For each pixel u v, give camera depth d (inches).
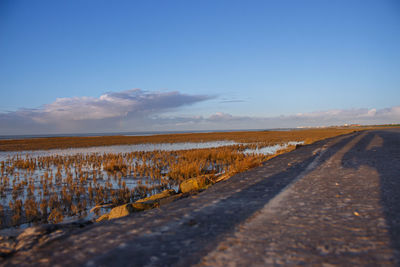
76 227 161.9
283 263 99.7
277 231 135.8
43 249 119.4
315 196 214.7
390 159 450.9
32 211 335.3
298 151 751.7
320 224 144.9
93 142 2428.6
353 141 1079.6
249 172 397.1
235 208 186.4
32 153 1428.4
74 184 514.3
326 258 103.4
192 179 386.0
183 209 191.6
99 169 735.7
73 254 112.5
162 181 543.2
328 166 401.7
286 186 262.4
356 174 318.3
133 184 541.3
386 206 176.2
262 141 2105.1
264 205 191.6
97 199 411.2
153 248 117.3
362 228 136.4
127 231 142.6
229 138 2684.5
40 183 552.1
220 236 130.6
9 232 149.3
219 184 319.3
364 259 101.7
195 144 1994.3
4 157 1227.9
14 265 103.9
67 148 1779.0
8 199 430.3
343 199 201.2
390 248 110.8
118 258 107.2
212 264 100.1
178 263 101.7
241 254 108.8
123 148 1708.9
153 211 195.8
